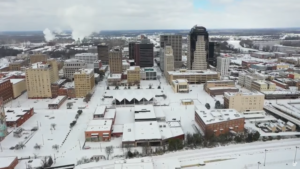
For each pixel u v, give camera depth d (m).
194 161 161.38
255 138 186.62
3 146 186.75
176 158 162.50
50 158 160.50
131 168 142.62
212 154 169.25
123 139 184.00
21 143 185.50
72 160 166.50
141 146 184.12
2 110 199.12
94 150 179.38
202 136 190.50
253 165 155.25
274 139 190.62
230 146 179.75
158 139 184.00
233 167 154.12
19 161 165.38
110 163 159.12
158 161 158.38
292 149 174.38
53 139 196.88
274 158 162.88
